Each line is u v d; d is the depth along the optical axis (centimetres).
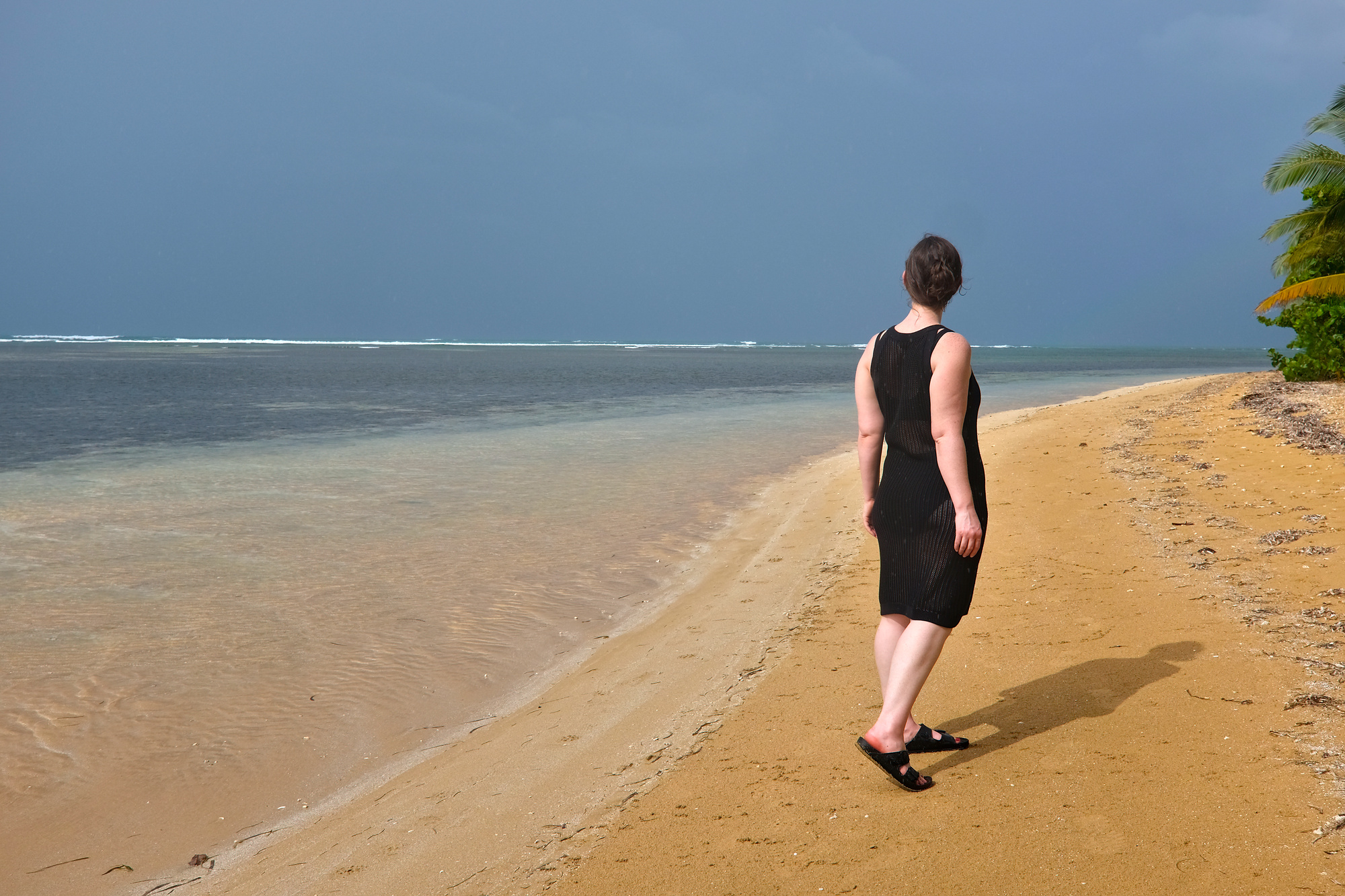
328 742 439
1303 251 2127
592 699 456
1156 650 397
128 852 346
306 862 316
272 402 2741
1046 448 1160
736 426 1981
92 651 559
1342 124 1967
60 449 1562
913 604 282
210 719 464
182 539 862
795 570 697
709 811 292
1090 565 563
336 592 687
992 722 340
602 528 908
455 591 689
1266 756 282
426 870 291
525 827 310
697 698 424
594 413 2347
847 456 1445
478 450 1557
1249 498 729
